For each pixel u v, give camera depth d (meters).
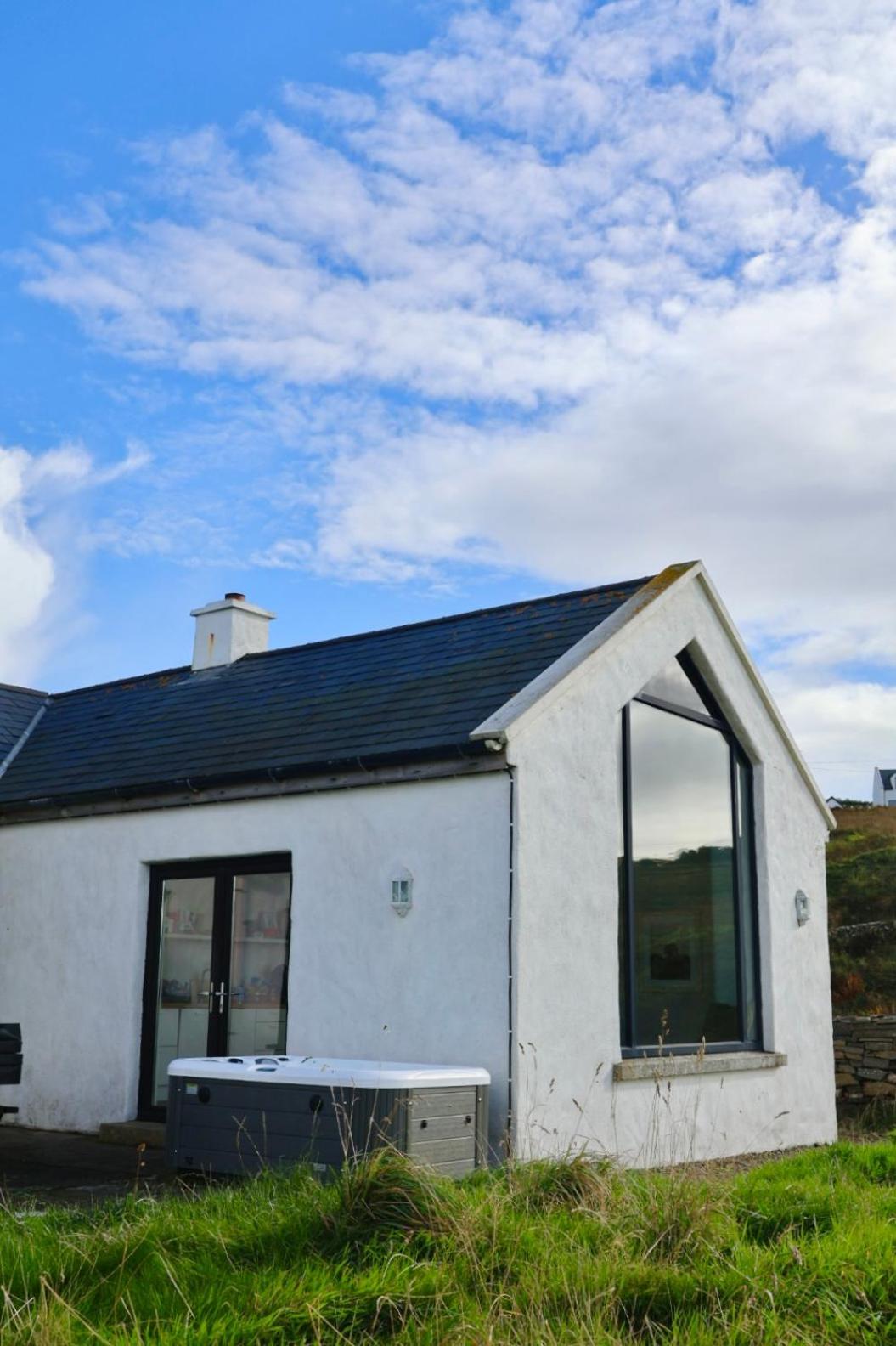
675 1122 10.15
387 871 9.64
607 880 9.86
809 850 13.00
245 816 10.80
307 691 12.27
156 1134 10.48
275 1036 10.41
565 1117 9.02
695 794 11.54
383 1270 4.95
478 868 9.11
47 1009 12.05
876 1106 14.61
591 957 9.53
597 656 10.02
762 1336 4.64
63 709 15.61
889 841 30.39
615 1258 5.31
